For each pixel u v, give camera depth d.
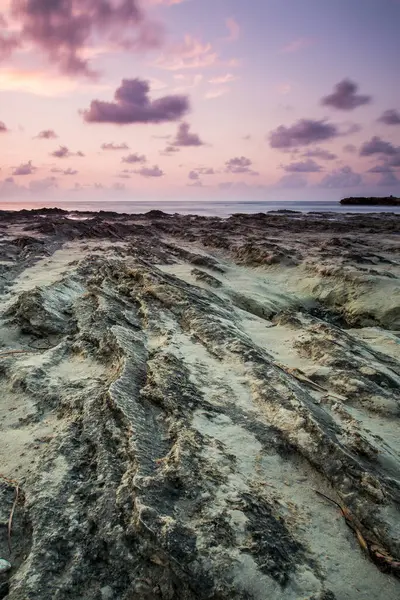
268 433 5.14
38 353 7.50
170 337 7.80
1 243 21.72
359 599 3.25
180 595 3.21
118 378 5.86
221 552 3.42
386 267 16.64
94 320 8.25
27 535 3.78
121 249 20.02
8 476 4.49
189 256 19.38
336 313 13.91
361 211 76.62
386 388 6.82
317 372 7.31
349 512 4.05
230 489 4.14
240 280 16.27
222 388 6.12
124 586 3.30
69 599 3.20
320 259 17.81
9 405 5.90
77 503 4.01
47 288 9.83
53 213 58.72
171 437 4.93
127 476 4.16
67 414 5.51
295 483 4.46
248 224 38.19
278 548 3.56
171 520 3.58
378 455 4.88
